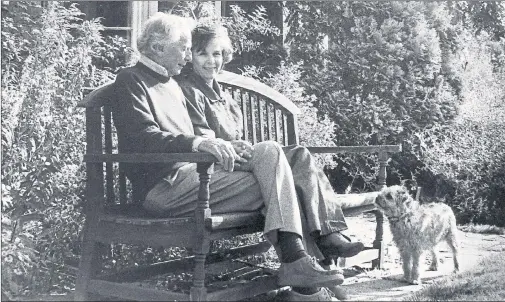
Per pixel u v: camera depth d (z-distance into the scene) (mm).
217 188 3596
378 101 8188
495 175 7586
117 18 6203
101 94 3811
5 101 4094
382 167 4891
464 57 8875
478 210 7480
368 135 8180
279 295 3850
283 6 8578
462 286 4098
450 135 8148
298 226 3377
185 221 3352
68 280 4238
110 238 3674
